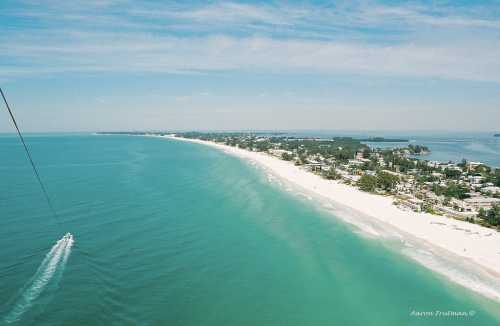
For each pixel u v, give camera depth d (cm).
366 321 3916
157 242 5741
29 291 3947
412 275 5056
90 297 3906
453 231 6994
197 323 3678
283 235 6600
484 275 5069
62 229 6003
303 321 3869
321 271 5119
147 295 4103
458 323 3912
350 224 7456
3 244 5212
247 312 3956
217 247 5759
